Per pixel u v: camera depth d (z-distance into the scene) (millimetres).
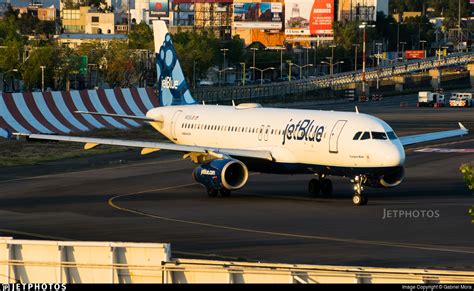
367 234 145500
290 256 128125
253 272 90125
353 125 176750
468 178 104875
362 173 174875
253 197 189000
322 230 149125
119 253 96375
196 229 150375
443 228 151000
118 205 178125
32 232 147375
